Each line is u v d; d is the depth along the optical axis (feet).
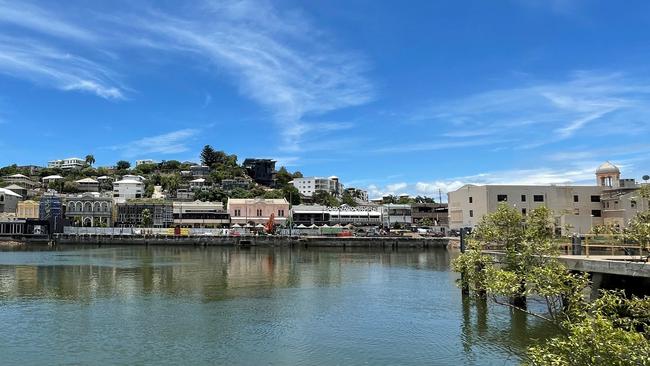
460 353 92.12
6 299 146.72
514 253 81.87
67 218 525.75
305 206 599.16
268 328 111.55
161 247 419.54
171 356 91.30
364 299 147.43
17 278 195.52
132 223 545.44
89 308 133.59
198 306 136.77
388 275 210.79
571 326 41.65
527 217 89.97
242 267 245.45
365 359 89.35
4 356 90.74
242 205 551.18
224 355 91.86
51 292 159.94
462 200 423.23
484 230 99.81
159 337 103.86
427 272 223.30
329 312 128.67
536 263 79.00
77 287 171.32
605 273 100.94
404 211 601.62
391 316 123.24
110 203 536.01
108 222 531.91
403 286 175.52
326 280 193.06
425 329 109.81
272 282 186.39
